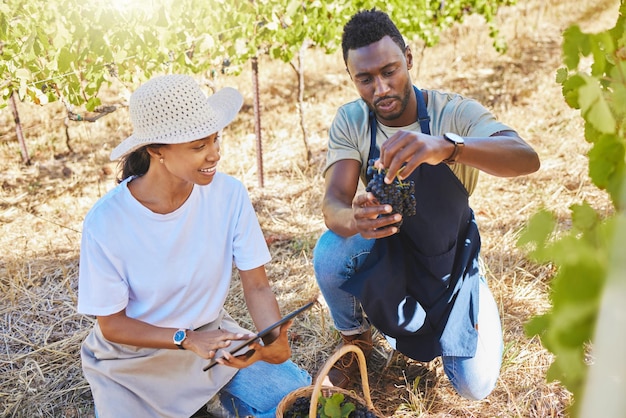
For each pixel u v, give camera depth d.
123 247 2.29
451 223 2.43
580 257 1.02
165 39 4.55
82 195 5.09
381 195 2.06
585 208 1.06
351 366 2.93
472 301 2.53
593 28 6.03
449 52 7.86
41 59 4.84
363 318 2.86
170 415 2.48
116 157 2.16
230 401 2.69
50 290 3.84
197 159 2.15
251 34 4.93
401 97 2.36
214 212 2.41
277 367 2.61
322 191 4.96
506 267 3.71
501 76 7.08
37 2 4.58
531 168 2.21
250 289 2.56
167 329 2.32
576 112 5.80
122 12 4.49
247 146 5.80
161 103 2.08
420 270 2.52
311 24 5.20
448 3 6.70
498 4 7.16
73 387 3.02
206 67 5.07
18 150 5.97
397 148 1.91
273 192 4.99
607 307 0.91
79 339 3.39
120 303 2.32
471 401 2.78
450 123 2.46
